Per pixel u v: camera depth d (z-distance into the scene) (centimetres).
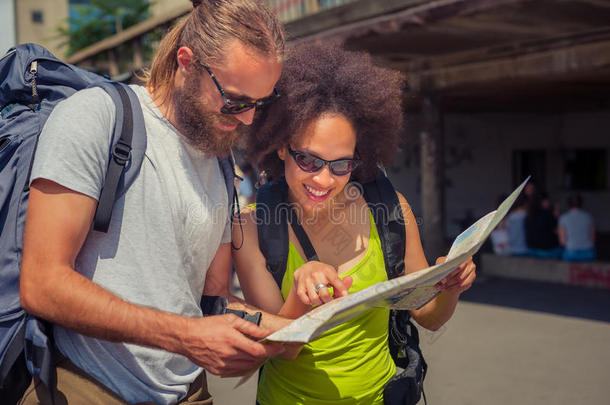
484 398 376
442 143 780
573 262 781
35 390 131
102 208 127
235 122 137
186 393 149
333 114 148
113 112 132
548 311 617
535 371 428
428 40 617
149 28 848
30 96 144
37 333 124
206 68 131
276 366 164
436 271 120
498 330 544
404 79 176
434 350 481
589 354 466
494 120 1454
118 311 120
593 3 451
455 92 895
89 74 152
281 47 134
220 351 124
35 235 120
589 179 1488
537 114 1491
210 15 131
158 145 137
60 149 122
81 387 133
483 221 144
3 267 129
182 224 139
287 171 158
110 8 1922
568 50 592
